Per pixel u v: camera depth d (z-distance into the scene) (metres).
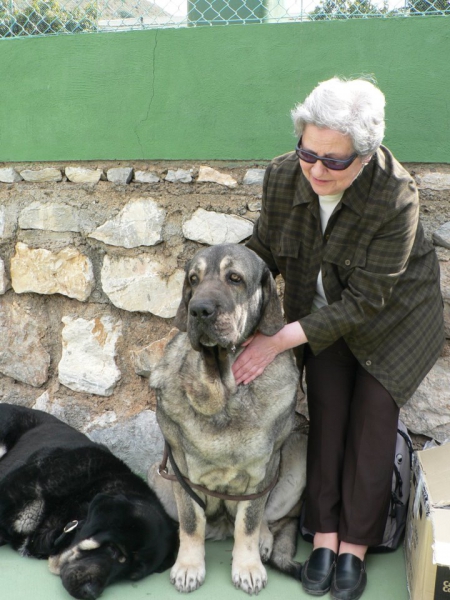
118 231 3.85
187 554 2.98
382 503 2.98
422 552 2.61
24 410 3.73
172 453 3.04
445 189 3.48
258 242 3.25
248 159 3.68
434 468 2.87
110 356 3.95
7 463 3.46
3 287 4.09
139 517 2.96
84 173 3.92
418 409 3.60
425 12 3.42
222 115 3.67
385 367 2.97
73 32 3.97
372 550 3.20
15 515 3.21
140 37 3.70
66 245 3.95
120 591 2.90
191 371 2.88
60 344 4.07
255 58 3.58
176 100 3.71
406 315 2.96
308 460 3.18
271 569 3.08
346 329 2.86
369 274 2.82
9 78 3.93
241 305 2.80
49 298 4.07
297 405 3.78
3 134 4.02
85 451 3.44
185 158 3.75
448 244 3.47
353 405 3.08
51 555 3.07
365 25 3.42
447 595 2.56
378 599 2.84
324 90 2.59
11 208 4.03
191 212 3.76
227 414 2.84
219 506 3.21
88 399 4.02
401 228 2.79
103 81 3.79
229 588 2.93
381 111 2.62
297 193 2.96
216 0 3.78
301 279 3.11
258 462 2.88
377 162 2.79
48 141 3.95
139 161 3.85
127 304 3.88
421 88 3.41
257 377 2.90
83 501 3.25
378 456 2.97
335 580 2.88
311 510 3.11
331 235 2.89
